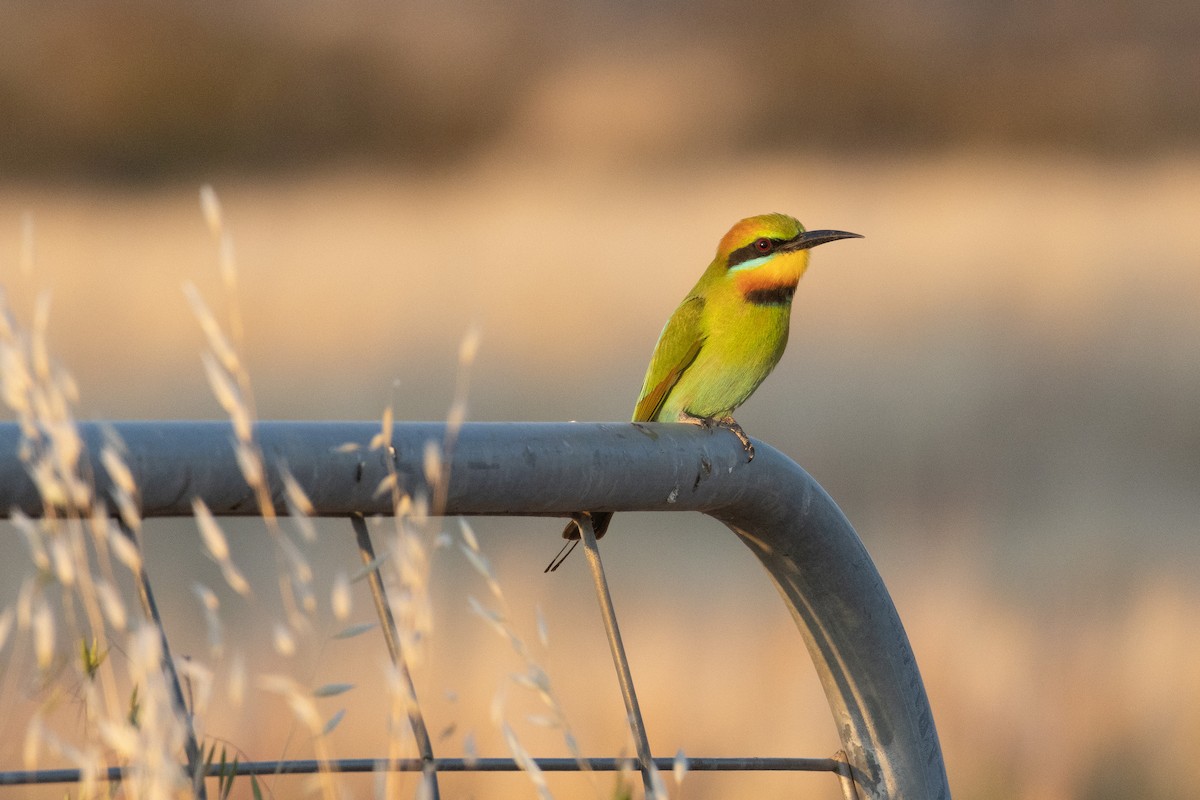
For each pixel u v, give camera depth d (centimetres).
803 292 2362
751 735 744
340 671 759
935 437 1628
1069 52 5784
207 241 3309
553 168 4738
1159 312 2133
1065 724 797
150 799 206
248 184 6175
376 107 6925
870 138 5981
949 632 881
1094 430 1655
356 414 1792
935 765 323
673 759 293
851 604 315
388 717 241
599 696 768
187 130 6706
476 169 4959
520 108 6525
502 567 979
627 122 5712
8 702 251
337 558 1055
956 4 6091
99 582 211
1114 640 876
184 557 1074
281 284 2583
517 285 2455
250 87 6794
